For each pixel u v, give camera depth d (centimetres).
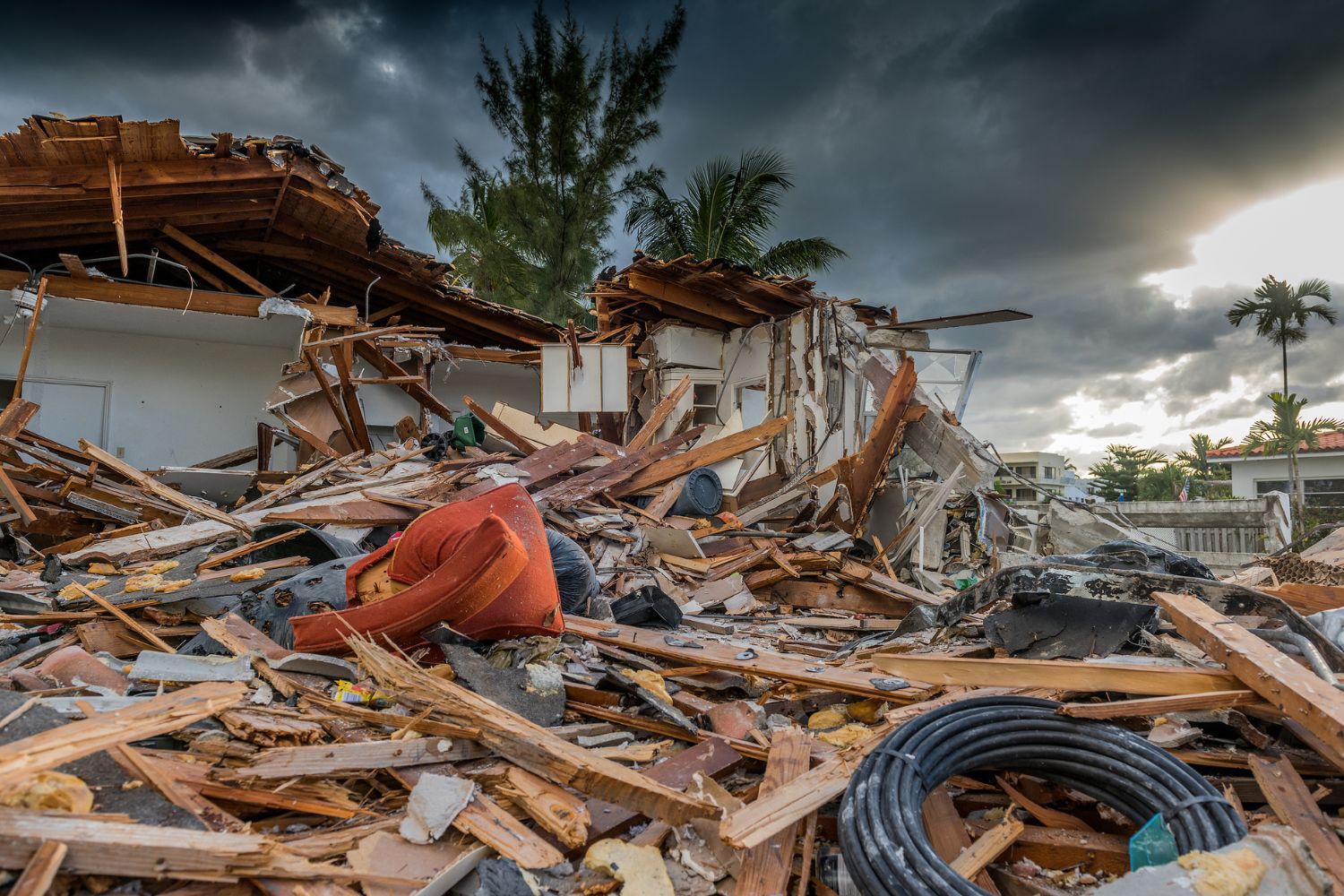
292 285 1150
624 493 935
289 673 356
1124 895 194
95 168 882
